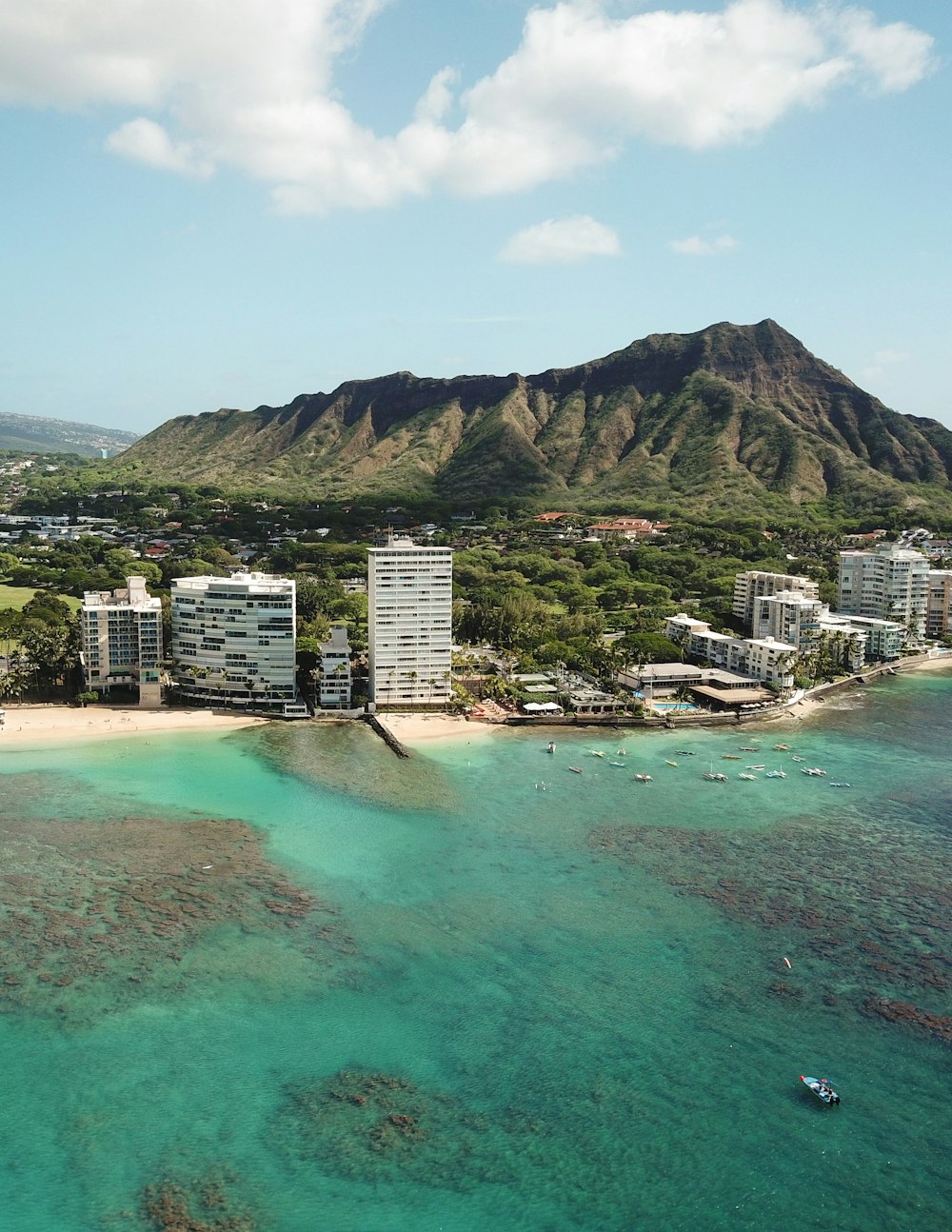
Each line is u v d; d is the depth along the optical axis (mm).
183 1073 134625
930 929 175875
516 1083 134500
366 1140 123500
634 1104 130500
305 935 171000
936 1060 140375
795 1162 121438
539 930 174250
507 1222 111625
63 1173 117062
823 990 156500
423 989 155500
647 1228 111500
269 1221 111000
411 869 198500
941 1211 114688
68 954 162500
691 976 160250
